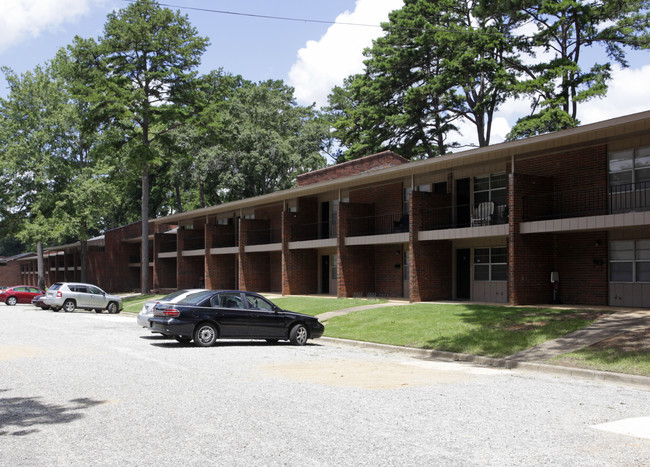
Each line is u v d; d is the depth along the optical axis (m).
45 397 9.07
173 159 55.66
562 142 19.94
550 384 10.80
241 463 5.84
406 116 42.97
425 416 7.89
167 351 14.86
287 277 33.50
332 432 7.02
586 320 16.47
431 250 25.42
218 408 8.30
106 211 52.94
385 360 14.12
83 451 6.26
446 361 14.62
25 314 30.69
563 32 37.28
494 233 21.94
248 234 38.12
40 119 53.12
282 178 56.88
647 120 16.83
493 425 7.42
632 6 34.94
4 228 54.44
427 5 42.94
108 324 23.91
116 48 41.62
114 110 41.00
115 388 9.77
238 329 16.52
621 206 19.84
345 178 28.69
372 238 27.70
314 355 14.72
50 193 52.38
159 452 6.21
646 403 9.00
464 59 38.59
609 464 5.84
